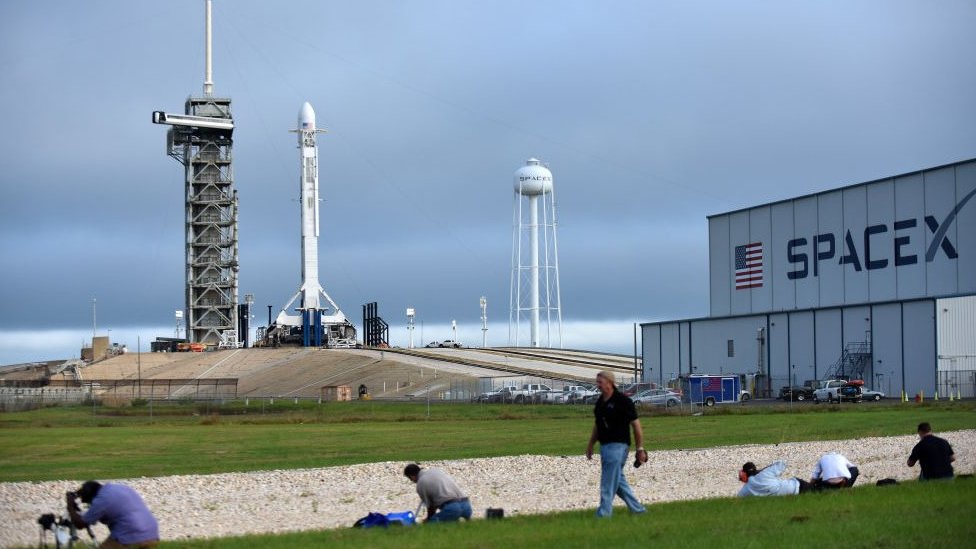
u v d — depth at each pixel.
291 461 52.22
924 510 24.70
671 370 133.62
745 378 120.19
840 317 112.06
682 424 72.06
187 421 86.94
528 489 40.28
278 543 24.27
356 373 159.88
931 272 108.94
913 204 110.94
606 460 24.78
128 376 185.00
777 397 117.38
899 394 105.50
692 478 42.22
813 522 23.58
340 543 23.34
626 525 23.98
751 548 21.00
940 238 108.12
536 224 186.75
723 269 134.00
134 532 23.70
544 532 23.52
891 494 27.30
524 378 133.88
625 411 24.64
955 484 28.61
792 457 48.16
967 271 105.50
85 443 64.31
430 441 62.88
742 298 131.00
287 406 107.50
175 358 196.25
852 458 46.44
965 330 100.25
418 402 115.56
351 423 82.81
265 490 41.59
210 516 35.22
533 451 54.72
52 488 42.31
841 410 82.56
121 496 23.81
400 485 42.69
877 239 114.62
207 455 56.22
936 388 101.31
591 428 72.19
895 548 21.03
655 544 21.56
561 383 127.75
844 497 27.11
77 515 24.39
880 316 107.81
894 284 112.69
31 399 124.19
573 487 40.66
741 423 71.12
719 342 126.62
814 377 114.69
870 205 115.44
